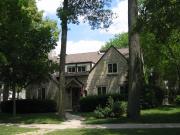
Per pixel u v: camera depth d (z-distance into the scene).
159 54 42.66
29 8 34.81
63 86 32.31
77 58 54.22
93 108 39.62
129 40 27.14
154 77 46.53
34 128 24.59
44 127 25.38
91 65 51.84
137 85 26.77
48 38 33.56
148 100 37.16
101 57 49.06
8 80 35.06
